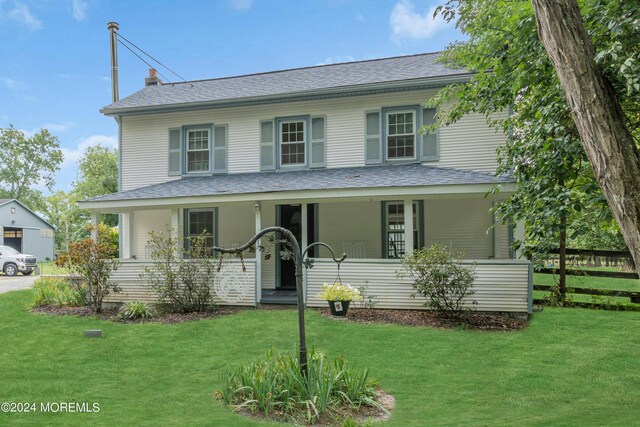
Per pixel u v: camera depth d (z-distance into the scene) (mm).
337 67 15555
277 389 4934
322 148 13109
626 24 4918
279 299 11078
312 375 4934
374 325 8727
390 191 9805
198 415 4730
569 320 8977
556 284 10977
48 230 32094
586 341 7523
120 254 14672
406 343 7504
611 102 4062
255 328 8656
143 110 14172
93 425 4445
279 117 13477
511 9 7184
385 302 10031
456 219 11922
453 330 8297
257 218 10695
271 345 7559
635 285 13773
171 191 12031
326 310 10180
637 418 4469
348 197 10125
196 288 10367
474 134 11938
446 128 12148
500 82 7883
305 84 13711
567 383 5715
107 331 8688
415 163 12352
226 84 15633
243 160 13750
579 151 5832
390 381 5820
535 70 6719
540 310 10000
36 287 13016
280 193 10438
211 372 6328
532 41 6543
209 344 7719
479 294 9477
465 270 8938
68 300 11477
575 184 6824
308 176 12180
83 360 6914
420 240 12102
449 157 12102
